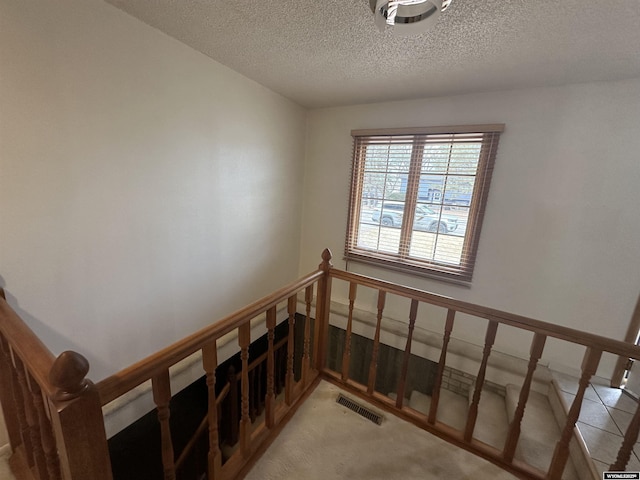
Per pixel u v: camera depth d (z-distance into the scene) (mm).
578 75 1761
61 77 1237
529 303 2244
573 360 2156
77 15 1250
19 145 1159
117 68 1422
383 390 3002
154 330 1848
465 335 2549
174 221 1857
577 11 1167
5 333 932
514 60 1633
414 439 1522
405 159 2576
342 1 1232
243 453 1348
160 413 908
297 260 3338
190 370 2111
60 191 1303
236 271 2463
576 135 1928
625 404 1793
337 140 2914
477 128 2182
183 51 1714
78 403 652
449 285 2537
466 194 2354
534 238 2150
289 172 2916
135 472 1876
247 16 1381
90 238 1441
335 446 1469
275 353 3332
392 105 2557
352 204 2906
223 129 2092
